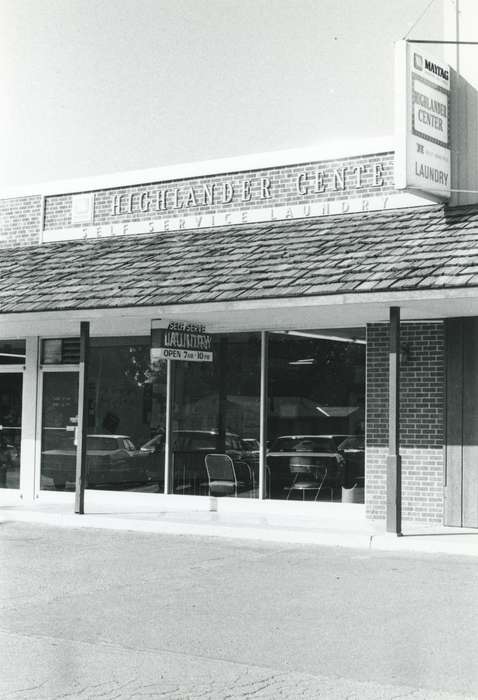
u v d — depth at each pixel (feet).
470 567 35.47
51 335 60.29
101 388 58.39
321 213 51.55
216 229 54.90
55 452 60.18
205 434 54.34
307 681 20.33
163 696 19.08
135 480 56.70
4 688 19.57
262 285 44.06
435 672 21.12
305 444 51.11
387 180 49.83
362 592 30.40
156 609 27.71
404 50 44.29
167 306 46.06
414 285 39.45
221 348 53.88
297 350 51.85
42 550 39.73
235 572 34.24
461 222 44.42
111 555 38.32
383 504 48.44
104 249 56.39
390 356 42.63
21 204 62.90
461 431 46.06
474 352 46.06
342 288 41.16
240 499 52.75
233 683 20.11
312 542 42.24
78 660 21.88
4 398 62.39
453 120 47.19
